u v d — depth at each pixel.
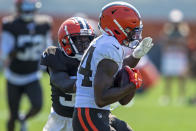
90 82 11.74
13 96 20.91
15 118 20.86
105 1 73.94
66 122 13.81
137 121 25.45
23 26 21.25
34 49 21.22
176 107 31.34
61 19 58.31
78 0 73.62
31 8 21.30
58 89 13.58
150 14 71.94
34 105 20.72
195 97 34.97
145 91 39.47
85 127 11.70
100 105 11.31
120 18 12.04
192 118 26.77
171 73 36.97
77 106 11.91
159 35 57.12
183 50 36.38
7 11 69.75
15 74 20.80
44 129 14.12
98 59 11.48
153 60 55.09
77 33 13.17
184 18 70.62
